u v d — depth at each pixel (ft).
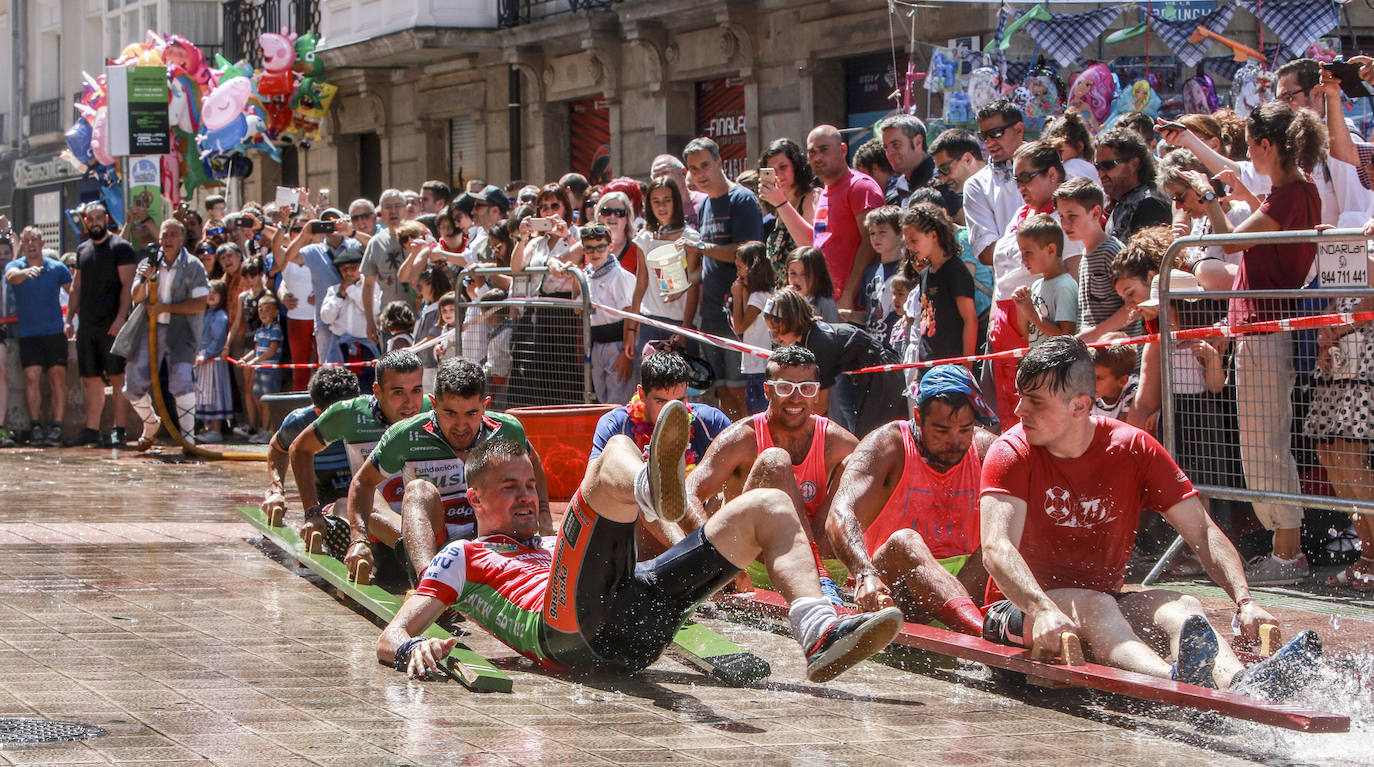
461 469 20.13
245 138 74.02
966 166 28.27
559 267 31.12
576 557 14.76
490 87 78.33
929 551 16.58
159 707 13.62
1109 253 22.68
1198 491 21.95
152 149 58.54
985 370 24.70
